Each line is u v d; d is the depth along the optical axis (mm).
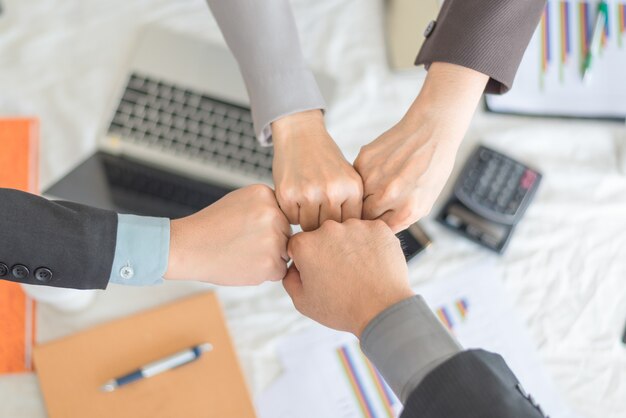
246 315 754
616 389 751
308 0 848
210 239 601
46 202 558
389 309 486
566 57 828
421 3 839
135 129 777
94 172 766
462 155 810
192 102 785
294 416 730
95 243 562
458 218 785
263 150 773
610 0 836
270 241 611
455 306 772
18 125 788
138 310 738
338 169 629
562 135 824
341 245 557
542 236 792
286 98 646
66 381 701
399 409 740
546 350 763
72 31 829
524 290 780
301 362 745
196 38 810
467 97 621
